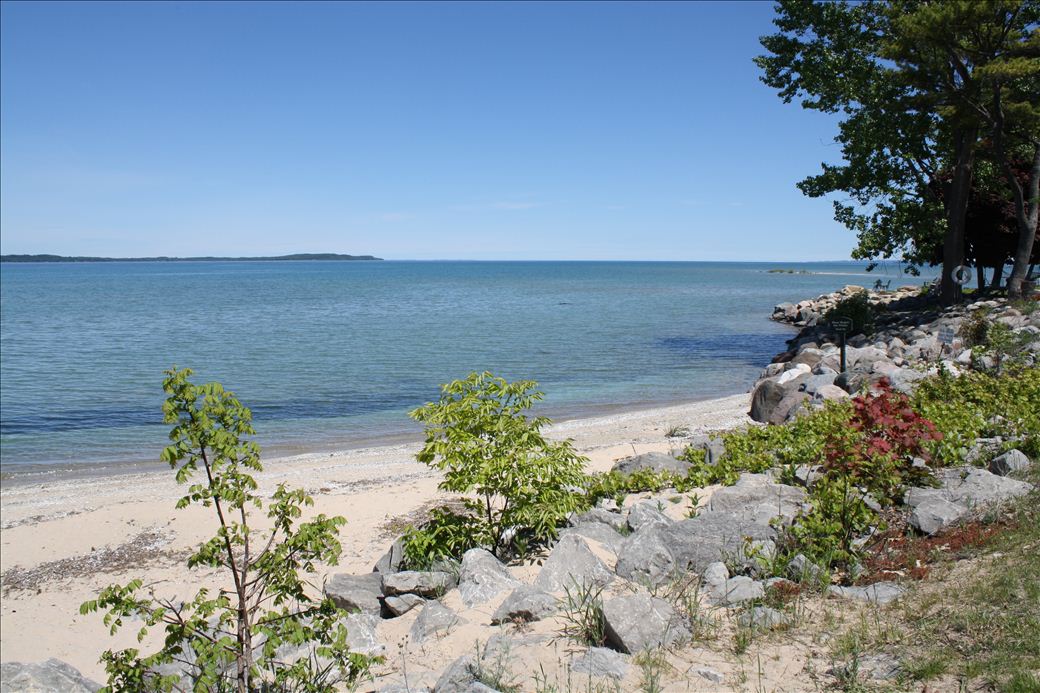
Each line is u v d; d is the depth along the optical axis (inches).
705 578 263.7
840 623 220.4
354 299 3577.8
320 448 800.9
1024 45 908.6
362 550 464.4
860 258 1198.9
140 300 3548.2
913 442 316.8
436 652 243.3
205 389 206.4
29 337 1943.9
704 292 4180.6
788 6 1095.6
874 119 1051.9
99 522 546.3
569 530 337.7
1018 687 169.3
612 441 722.8
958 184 1061.1
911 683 182.4
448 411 343.9
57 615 414.3
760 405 721.0
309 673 215.0
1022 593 214.1
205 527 530.6
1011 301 942.4
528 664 216.5
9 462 765.3
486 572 291.1
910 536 278.5
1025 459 335.3
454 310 2795.3
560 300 3425.2
